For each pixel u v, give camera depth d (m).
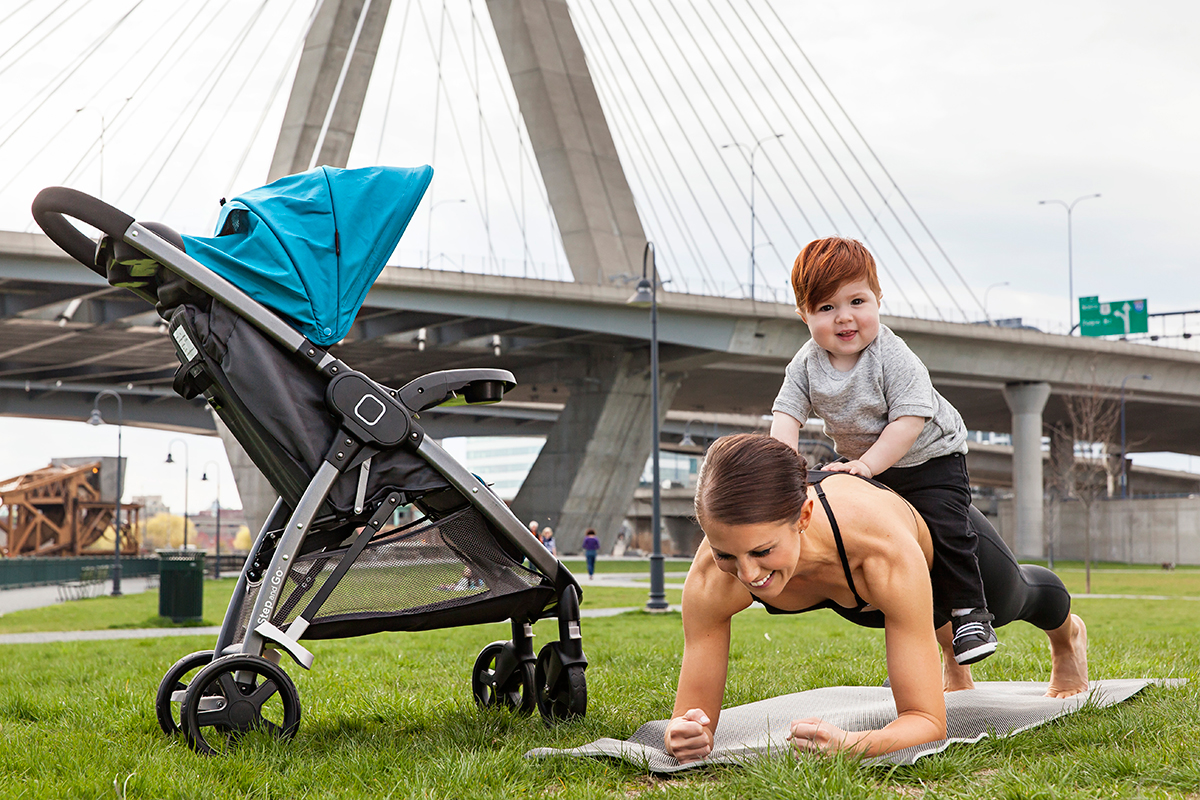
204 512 165.62
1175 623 12.95
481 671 4.68
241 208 4.07
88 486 64.06
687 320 40.75
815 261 3.46
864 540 3.06
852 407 3.49
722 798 2.73
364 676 6.14
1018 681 5.54
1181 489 92.94
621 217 43.66
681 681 3.35
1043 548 52.16
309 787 3.07
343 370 3.89
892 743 3.06
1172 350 51.09
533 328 40.66
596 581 29.92
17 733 4.04
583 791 2.87
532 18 44.97
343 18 39.06
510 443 163.25
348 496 3.90
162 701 3.83
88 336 38.31
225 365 3.84
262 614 3.72
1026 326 50.25
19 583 33.75
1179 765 2.95
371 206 4.26
